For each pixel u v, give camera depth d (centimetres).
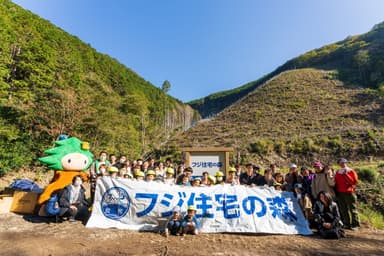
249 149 2409
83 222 564
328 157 2066
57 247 412
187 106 10338
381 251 432
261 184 664
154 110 5850
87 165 673
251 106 4691
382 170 1291
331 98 4169
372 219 725
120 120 2181
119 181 572
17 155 1116
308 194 605
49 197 595
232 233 528
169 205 548
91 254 386
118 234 491
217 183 689
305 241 479
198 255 392
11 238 451
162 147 2947
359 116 3152
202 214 544
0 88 1557
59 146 649
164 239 473
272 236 511
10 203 627
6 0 3212
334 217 512
